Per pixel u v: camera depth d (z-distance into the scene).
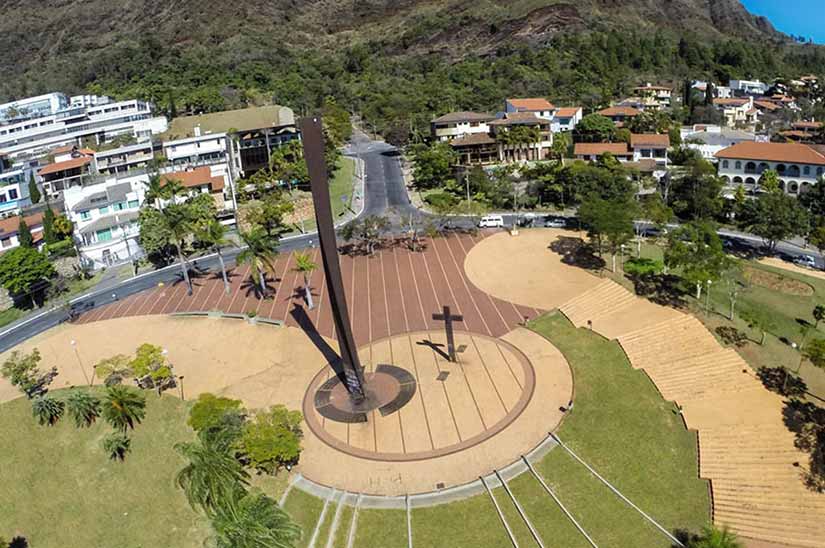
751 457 47.59
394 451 51.19
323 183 49.53
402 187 132.12
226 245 104.69
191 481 38.53
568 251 90.00
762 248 93.06
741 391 55.94
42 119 191.50
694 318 67.44
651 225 103.44
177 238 83.88
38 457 54.84
